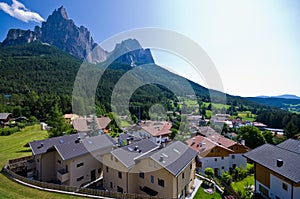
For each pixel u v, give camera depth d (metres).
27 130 37.75
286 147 18.69
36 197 12.25
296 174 12.31
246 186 17.27
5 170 16.62
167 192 12.77
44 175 17.12
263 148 17.41
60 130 27.89
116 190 14.41
